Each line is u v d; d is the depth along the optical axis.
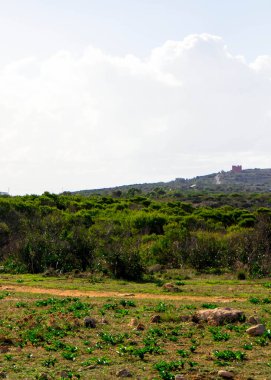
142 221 54.38
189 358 15.27
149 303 24.86
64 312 22.23
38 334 18.06
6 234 48.22
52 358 15.24
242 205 86.50
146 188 195.25
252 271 37.00
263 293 28.41
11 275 37.84
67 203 66.69
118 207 66.69
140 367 14.38
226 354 15.17
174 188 180.00
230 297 27.20
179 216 57.50
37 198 67.06
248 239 42.25
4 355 15.56
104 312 22.23
